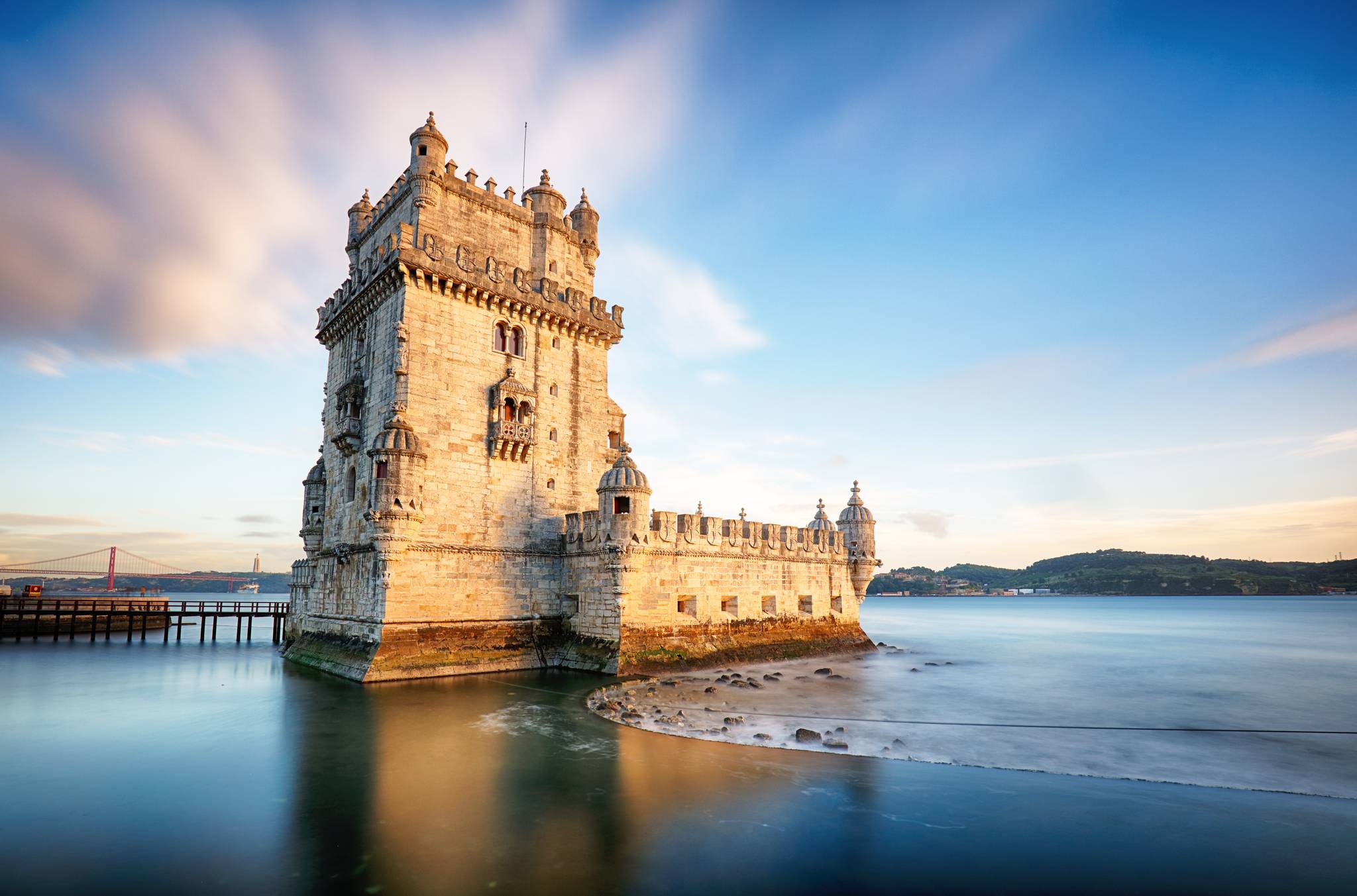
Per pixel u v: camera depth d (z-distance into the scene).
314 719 25.83
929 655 59.03
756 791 18.47
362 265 41.41
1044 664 53.53
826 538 53.31
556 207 43.72
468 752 21.56
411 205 38.12
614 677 35.03
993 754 23.88
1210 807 18.42
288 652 46.41
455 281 37.00
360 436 38.72
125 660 45.75
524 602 39.00
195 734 23.53
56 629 60.75
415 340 35.78
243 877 12.84
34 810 16.25
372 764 20.20
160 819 15.74
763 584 46.75
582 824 15.78
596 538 38.34
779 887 12.93
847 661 49.00
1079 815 17.45
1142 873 14.10
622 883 12.88
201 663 43.44
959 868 14.05
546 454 40.97
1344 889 13.52
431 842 14.60
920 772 20.98
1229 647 72.19
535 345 41.12
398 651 33.81
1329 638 87.06
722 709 29.67
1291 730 28.73
